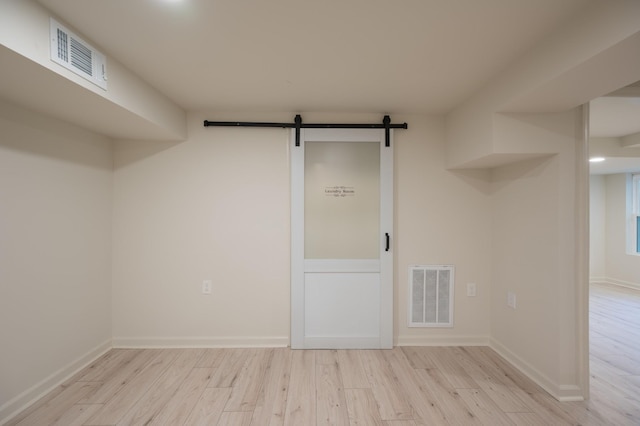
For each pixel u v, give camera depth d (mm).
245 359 2592
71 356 2312
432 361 2576
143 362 2523
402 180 2896
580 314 2061
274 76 2123
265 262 2846
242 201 2838
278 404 1987
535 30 1572
